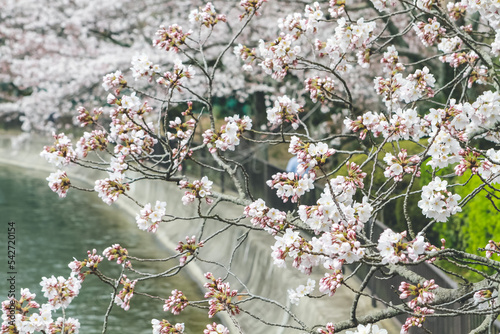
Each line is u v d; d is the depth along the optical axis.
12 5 22.69
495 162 5.47
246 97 22.75
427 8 6.48
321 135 20.64
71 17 21.97
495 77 6.47
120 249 5.98
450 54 7.10
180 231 21.03
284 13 19.31
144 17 21.47
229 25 20.11
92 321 14.09
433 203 4.90
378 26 18.48
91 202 27.67
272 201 18.03
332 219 4.98
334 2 6.22
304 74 19.36
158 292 16.28
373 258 4.95
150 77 6.26
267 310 13.70
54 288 5.88
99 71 20.28
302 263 5.00
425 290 4.98
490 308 5.25
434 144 5.30
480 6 6.02
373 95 19.86
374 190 13.97
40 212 25.53
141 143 6.29
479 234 10.91
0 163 40.53
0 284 16.30
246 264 16.02
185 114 6.55
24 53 24.06
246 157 21.27
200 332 13.99
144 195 25.83
